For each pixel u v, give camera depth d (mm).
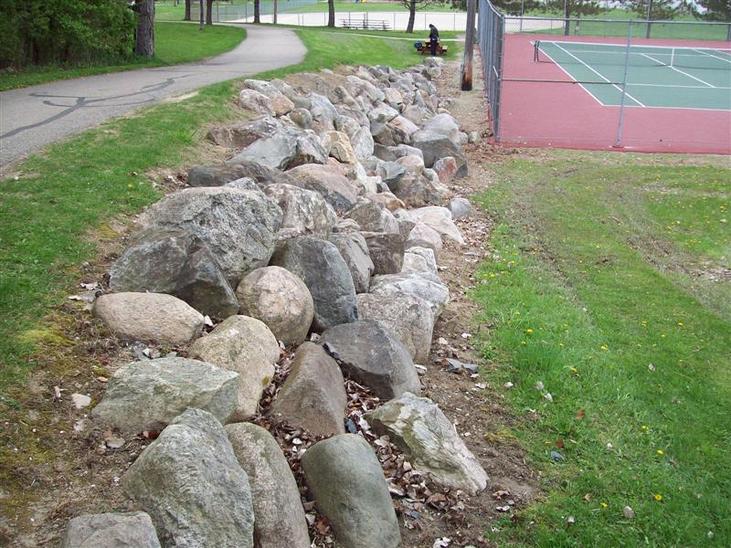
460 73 33750
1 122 12352
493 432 6555
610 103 26094
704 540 5512
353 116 18125
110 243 7496
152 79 18562
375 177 13391
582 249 12086
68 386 5266
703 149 20219
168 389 5027
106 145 10570
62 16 20250
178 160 10578
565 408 7012
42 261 6695
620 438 6672
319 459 5070
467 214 13742
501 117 23641
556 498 5773
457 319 8727
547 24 55938
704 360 8406
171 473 4180
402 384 6512
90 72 19766
